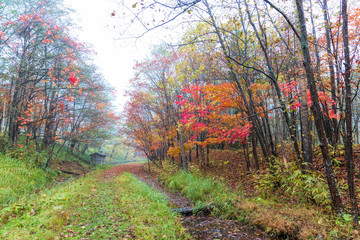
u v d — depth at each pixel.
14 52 13.09
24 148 12.64
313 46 7.77
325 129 8.45
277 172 6.45
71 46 14.25
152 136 16.61
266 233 4.44
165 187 10.69
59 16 14.88
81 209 5.55
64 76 14.38
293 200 5.64
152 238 3.75
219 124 8.95
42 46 14.37
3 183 8.19
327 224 3.96
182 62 12.69
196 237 4.43
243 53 7.52
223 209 5.86
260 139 8.28
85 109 20.61
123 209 5.59
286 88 6.73
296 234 4.09
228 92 8.05
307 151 5.55
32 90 13.70
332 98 7.05
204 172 11.92
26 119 12.49
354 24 7.16
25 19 12.20
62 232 3.97
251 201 6.02
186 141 14.53
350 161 3.76
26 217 4.58
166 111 15.15
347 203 4.89
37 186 9.78
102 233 3.97
